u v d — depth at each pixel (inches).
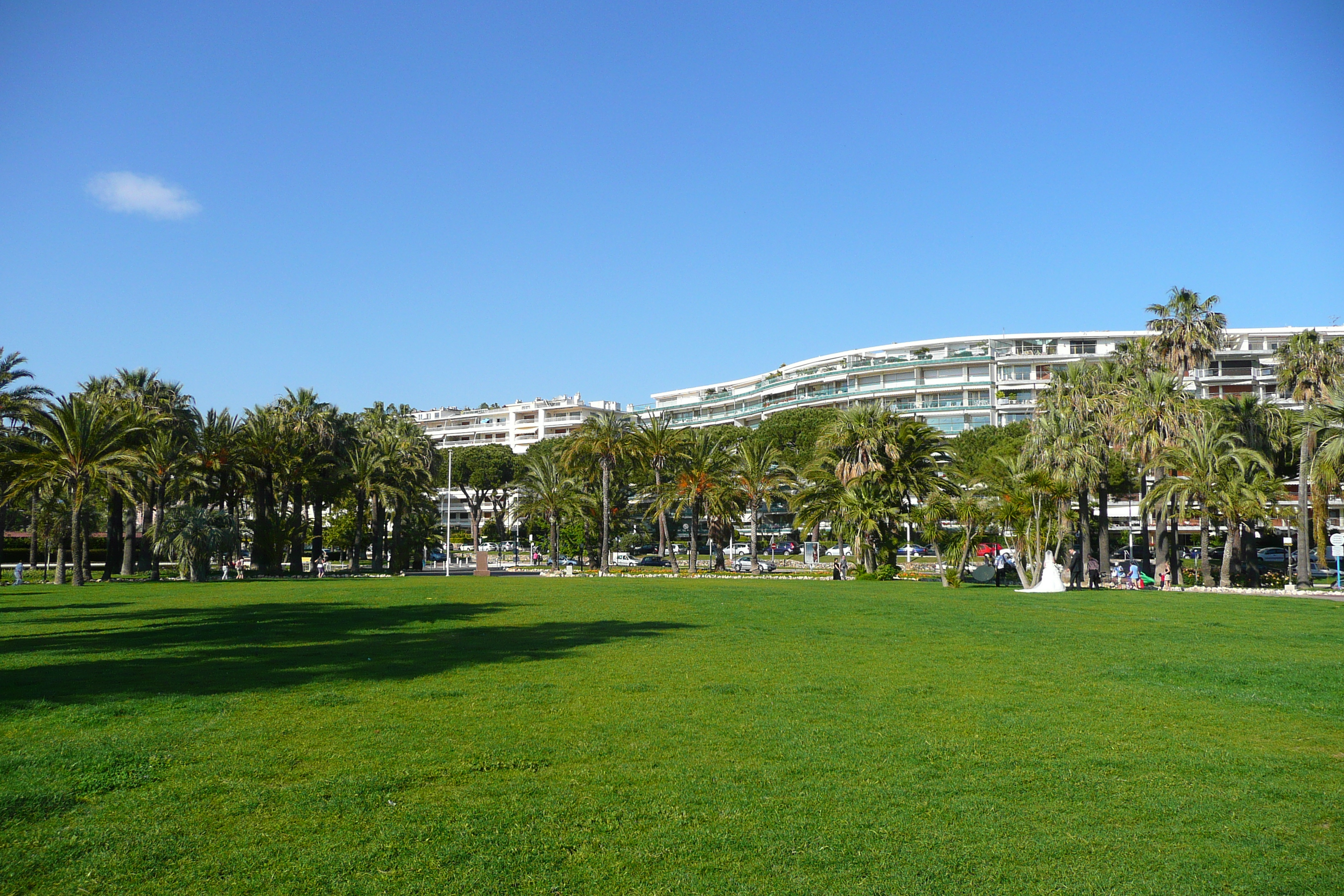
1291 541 2701.8
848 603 1261.1
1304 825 305.9
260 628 910.4
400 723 448.5
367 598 1419.8
